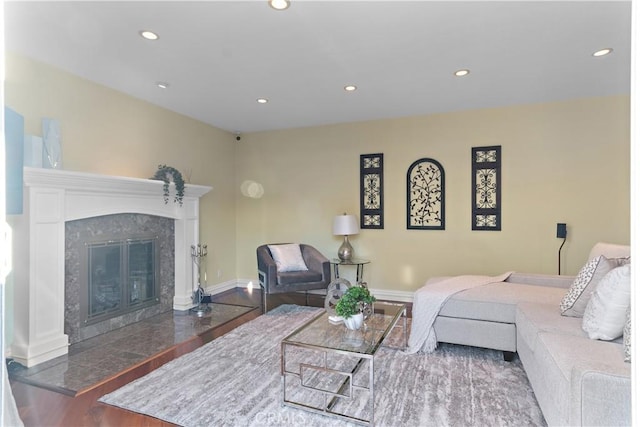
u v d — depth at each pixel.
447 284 3.12
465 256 4.44
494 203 4.32
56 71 3.12
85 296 3.22
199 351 2.96
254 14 2.30
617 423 1.37
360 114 4.57
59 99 3.15
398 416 2.01
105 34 2.55
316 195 5.15
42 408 2.12
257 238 5.50
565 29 2.49
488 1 2.17
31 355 2.66
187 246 4.33
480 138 4.36
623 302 1.77
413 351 2.90
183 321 3.79
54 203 2.85
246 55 2.89
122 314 3.60
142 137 3.98
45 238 2.78
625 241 3.85
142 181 3.55
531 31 2.52
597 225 3.94
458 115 4.44
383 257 4.81
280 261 4.48
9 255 2.66
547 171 4.11
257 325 3.64
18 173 2.25
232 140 5.56
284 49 2.79
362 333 2.33
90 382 2.42
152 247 3.98
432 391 2.28
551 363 1.75
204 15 2.31
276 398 2.21
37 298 2.72
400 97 3.92
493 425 1.92
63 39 2.62
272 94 3.81
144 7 2.22
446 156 4.50
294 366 2.66
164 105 4.18
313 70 3.19
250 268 5.54
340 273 5.00
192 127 4.73
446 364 2.68
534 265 4.18
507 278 3.35
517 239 4.24
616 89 3.69
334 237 5.06
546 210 4.12
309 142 5.18
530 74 3.29
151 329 3.53
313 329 2.43
